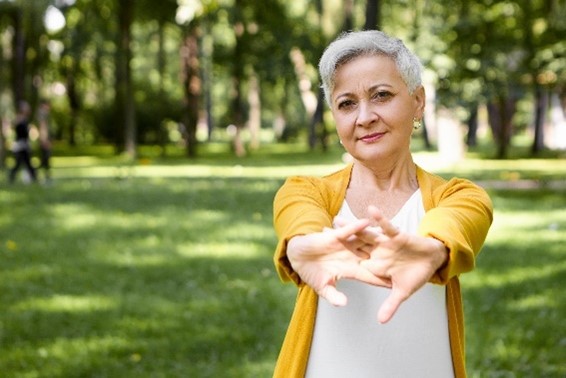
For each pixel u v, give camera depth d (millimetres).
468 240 2211
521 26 21578
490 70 20812
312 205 2336
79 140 48438
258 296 7578
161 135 37750
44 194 15609
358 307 2336
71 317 6945
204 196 15188
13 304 7395
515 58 21797
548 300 7312
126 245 10289
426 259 2031
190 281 8242
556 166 25000
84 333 6457
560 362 5574
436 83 20828
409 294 2012
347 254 2059
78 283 8250
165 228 11516
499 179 19625
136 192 15992
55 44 39375
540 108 32844
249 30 32719
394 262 2020
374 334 2326
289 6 38125
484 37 21109
